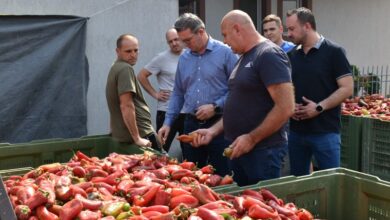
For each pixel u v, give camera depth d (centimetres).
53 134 605
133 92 431
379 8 1149
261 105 337
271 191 287
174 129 573
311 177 298
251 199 256
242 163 349
